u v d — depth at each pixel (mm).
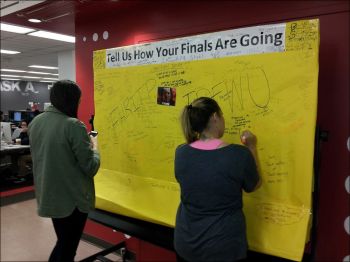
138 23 2770
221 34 1868
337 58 1760
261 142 1732
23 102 16984
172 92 2105
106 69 2498
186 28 2428
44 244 3285
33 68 11648
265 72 1712
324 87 1801
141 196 2275
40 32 5711
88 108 3303
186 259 1501
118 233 3102
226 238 1399
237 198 1454
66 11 3049
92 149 2045
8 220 4004
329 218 1831
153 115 2221
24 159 5684
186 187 1489
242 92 1794
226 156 1431
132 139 2350
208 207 1438
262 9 2041
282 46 1658
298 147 1616
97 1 2703
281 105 1666
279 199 1682
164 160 2172
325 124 1809
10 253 3082
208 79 1932
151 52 2211
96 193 2520
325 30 1794
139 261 2869
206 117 1519
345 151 1763
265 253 1695
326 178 1828
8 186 5219
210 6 2283
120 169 2434
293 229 1625
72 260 2172
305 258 1725
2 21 3518
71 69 7621
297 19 1899
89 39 3225
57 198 1999
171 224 2068
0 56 8844
